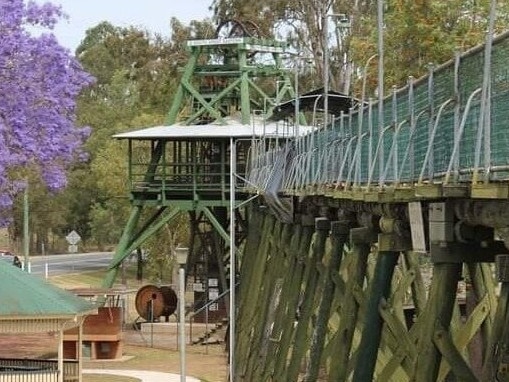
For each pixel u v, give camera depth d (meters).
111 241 101.25
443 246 11.38
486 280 17.06
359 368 14.43
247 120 45.69
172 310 47.62
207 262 46.81
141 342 44.41
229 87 47.00
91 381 35.19
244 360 32.19
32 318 30.52
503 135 9.55
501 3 34.34
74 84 38.22
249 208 39.38
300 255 22.64
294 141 24.62
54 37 37.28
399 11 36.47
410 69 36.50
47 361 33.62
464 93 10.78
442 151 11.41
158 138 44.62
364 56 40.78
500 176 9.63
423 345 11.63
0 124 35.28
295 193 22.05
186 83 47.94
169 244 65.38
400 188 12.37
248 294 33.69
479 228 11.29
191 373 36.91
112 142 71.50
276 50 48.00
